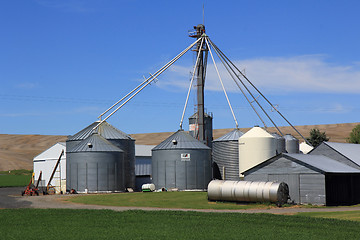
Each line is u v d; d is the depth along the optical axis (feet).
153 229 120.88
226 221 134.31
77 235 112.27
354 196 213.87
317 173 195.52
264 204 192.03
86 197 230.07
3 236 111.34
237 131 297.94
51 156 356.18
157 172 274.98
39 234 113.80
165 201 211.20
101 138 277.85
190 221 134.31
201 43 309.22
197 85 314.55
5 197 236.63
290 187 202.39
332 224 128.36
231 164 291.58
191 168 270.46
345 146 239.71
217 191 203.51
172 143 274.36
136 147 357.00
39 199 223.10
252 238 108.17
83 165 265.34
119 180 270.87
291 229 120.47
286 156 205.36
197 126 315.17
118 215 148.46
